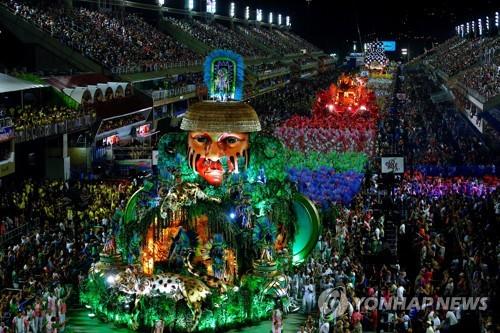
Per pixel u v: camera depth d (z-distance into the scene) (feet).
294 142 207.41
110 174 191.11
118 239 112.68
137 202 118.52
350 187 165.68
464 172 190.60
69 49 240.53
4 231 130.62
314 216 120.67
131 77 253.85
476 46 423.64
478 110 236.63
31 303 102.01
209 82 120.98
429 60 531.50
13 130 155.33
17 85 175.73
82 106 196.65
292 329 104.53
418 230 139.23
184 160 116.16
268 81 420.36
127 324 104.17
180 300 101.91
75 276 119.03
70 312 110.63
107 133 214.48
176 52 328.90
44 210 147.23
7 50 240.12
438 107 339.77
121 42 281.74
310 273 116.98
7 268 114.32
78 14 285.02
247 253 110.52
